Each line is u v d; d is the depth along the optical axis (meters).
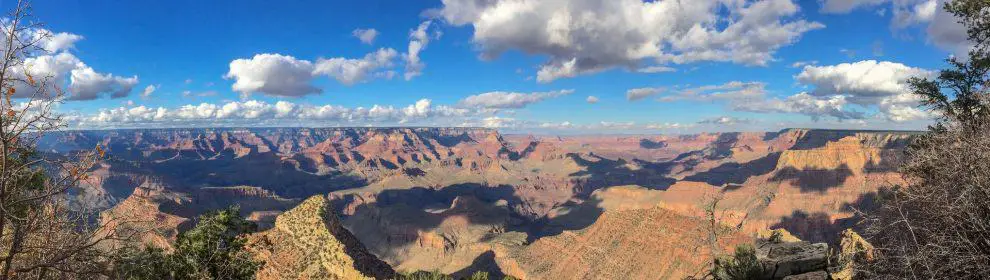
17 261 10.67
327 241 43.75
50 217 10.11
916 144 15.33
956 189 10.18
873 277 11.22
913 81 23.67
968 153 10.19
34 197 9.35
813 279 12.73
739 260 14.04
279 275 41.41
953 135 11.91
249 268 21.94
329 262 41.66
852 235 19.84
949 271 9.89
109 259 10.74
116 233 10.73
